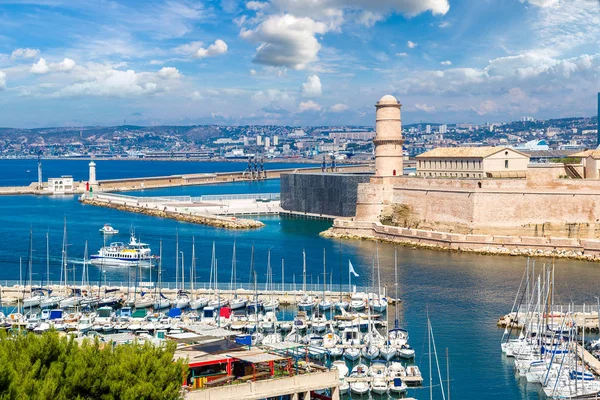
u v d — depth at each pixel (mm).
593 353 108250
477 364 107375
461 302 143625
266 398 67500
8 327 120250
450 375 103000
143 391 58031
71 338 64000
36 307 145000
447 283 160500
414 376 100188
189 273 181875
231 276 175500
